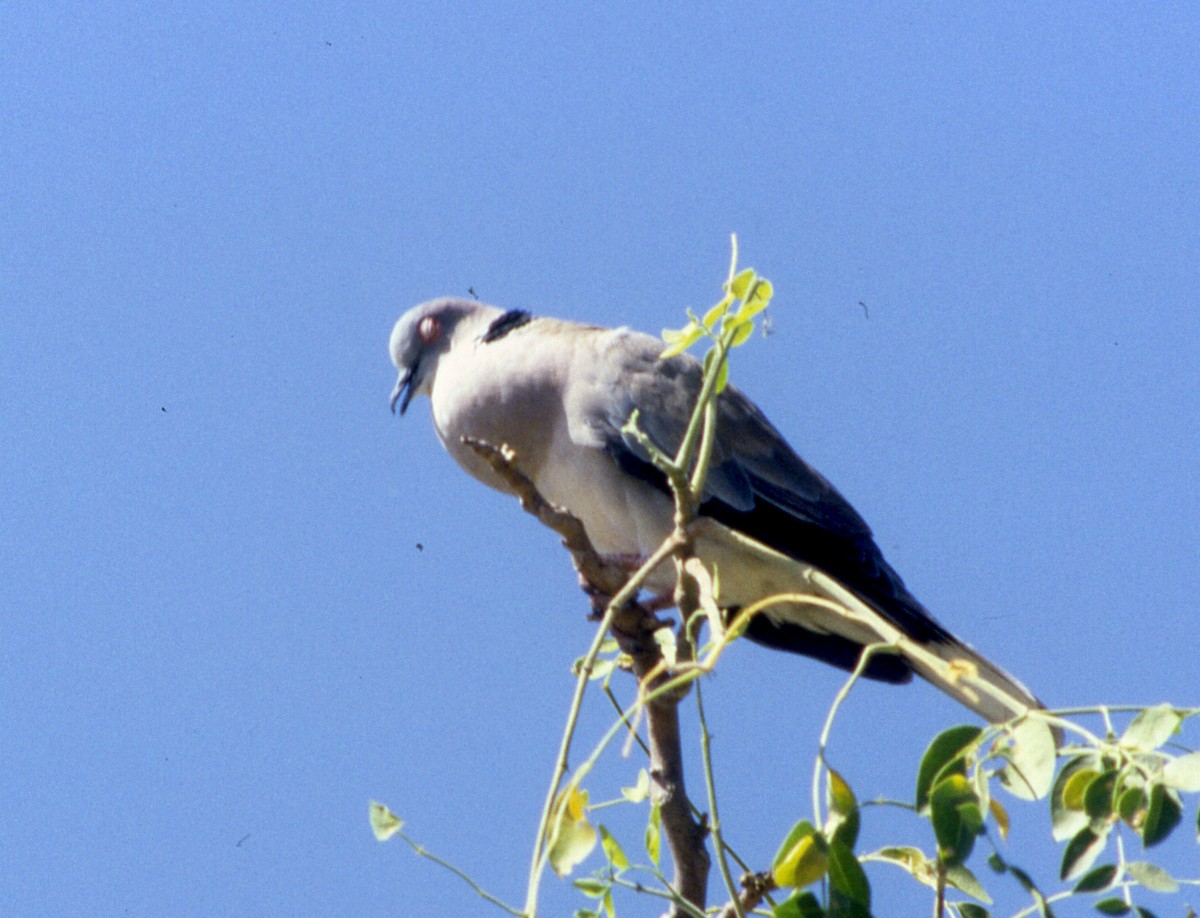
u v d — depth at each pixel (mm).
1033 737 5180
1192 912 5359
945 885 5797
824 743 5398
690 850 7789
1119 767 5129
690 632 7016
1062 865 5121
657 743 7914
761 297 7023
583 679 6297
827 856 5363
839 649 12461
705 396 7070
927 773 5262
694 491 6965
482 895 5906
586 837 6242
